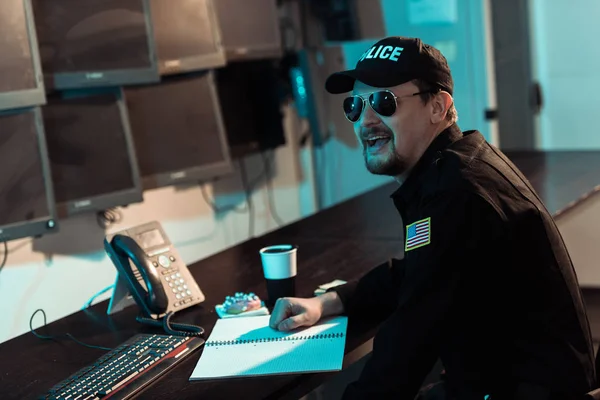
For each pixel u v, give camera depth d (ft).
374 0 13.16
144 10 9.16
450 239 4.48
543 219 4.71
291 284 5.97
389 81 4.85
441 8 13.67
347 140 13.76
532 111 15.06
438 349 4.69
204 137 10.22
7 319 9.14
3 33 7.79
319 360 4.78
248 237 12.49
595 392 4.47
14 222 8.02
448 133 5.02
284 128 12.84
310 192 13.52
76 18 8.60
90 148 8.87
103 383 4.58
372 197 10.16
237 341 5.19
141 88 9.62
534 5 14.85
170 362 4.89
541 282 4.70
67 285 9.78
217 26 10.23
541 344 4.70
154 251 6.13
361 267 6.86
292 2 12.63
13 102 7.86
